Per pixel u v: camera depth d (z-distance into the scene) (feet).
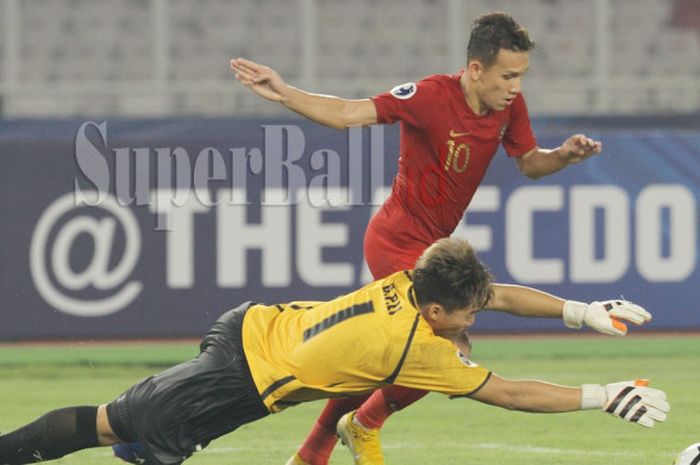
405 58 197.88
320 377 52.65
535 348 126.82
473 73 60.03
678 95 179.22
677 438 81.97
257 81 57.67
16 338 127.95
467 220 128.67
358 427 63.87
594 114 137.18
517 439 82.07
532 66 196.34
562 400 50.88
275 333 54.54
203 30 198.29
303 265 127.44
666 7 199.93
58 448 55.57
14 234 127.34
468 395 51.60
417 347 51.19
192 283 127.85
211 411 53.98
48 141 127.13
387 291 52.85
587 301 128.88
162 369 115.75
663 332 131.95
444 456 76.07
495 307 59.47
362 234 126.82
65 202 127.34
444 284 50.78
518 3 200.85
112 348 126.11
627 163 129.08
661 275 129.59
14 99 177.78
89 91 171.32
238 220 127.44
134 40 197.88
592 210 128.98
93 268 127.75
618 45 199.00
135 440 55.06
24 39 196.75
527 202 128.67
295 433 85.10
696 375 110.73
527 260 128.77
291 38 198.80
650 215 129.39
